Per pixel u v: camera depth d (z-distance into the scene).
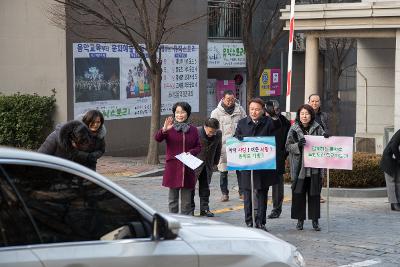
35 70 20.73
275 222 12.07
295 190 11.26
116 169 18.38
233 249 5.10
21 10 20.75
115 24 18.89
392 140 13.17
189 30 24.66
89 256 4.34
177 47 24.16
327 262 9.44
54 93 20.53
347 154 10.93
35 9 20.53
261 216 10.98
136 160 20.45
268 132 10.80
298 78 32.00
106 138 21.61
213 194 14.95
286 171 15.51
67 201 4.43
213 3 27.08
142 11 19.08
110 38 21.14
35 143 20.17
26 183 4.29
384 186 15.15
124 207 4.65
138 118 22.80
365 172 14.83
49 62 20.52
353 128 34.09
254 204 10.97
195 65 25.09
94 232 4.48
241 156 10.65
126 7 21.62
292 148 11.12
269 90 30.28
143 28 19.22
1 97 20.03
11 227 4.13
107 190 4.61
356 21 18.08
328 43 29.17
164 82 23.73
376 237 10.98
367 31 18.39
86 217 4.47
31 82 20.83
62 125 8.06
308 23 18.73
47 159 4.45
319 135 11.12
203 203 12.43
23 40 20.84
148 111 23.19
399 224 12.05
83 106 20.89
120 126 22.11
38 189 4.33
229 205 13.63
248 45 24.67
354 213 13.01
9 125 19.91
